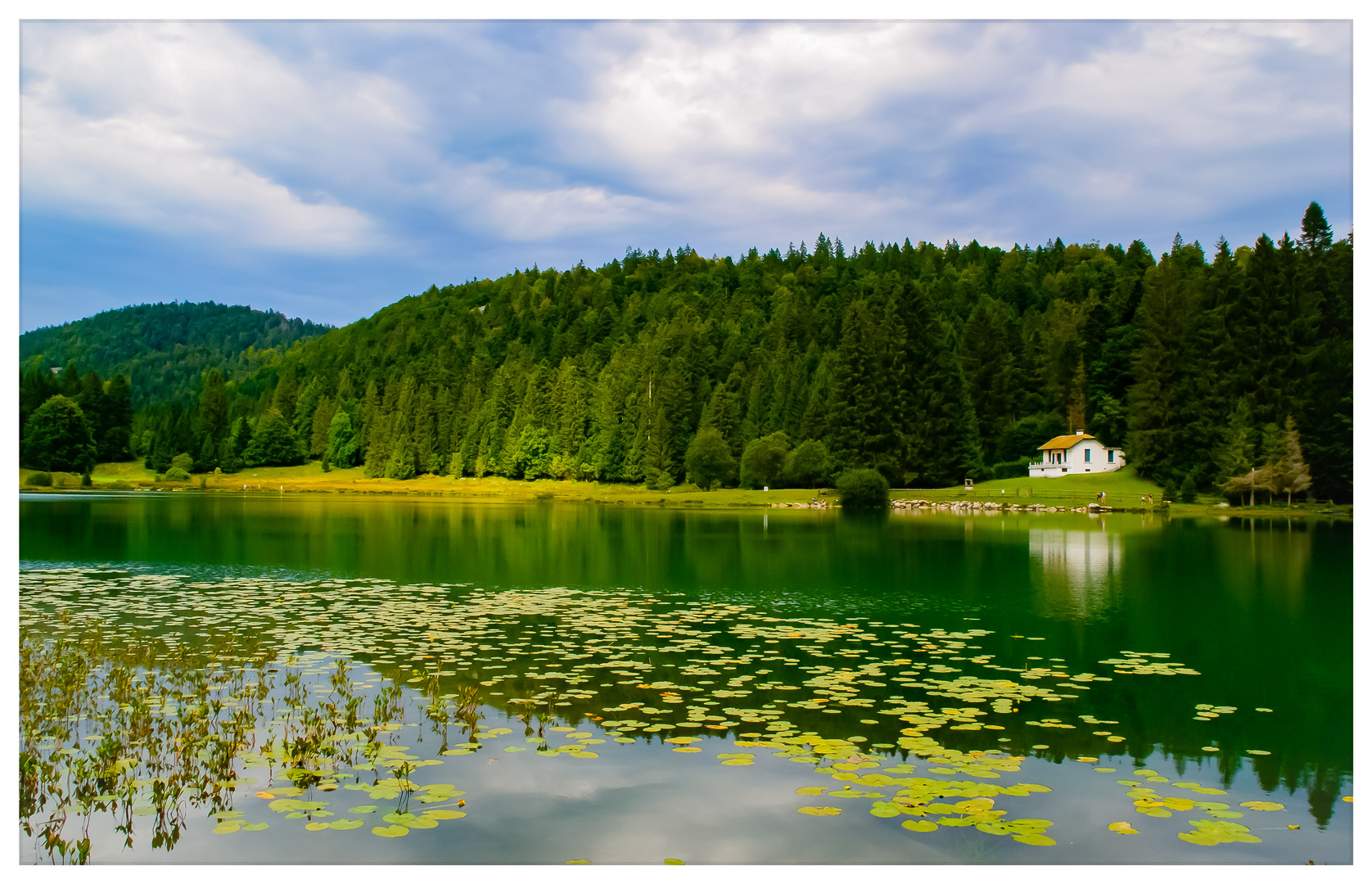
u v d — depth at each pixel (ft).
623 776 26.81
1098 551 99.25
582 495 301.63
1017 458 301.02
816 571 78.69
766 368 381.40
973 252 640.58
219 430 453.17
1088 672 40.19
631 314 587.68
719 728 31.30
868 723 32.04
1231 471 204.33
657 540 112.88
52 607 56.03
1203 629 50.83
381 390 492.13
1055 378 325.42
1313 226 261.44
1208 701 35.47
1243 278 235.81
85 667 38.93
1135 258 473.67
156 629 48.24
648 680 37.91
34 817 24.11
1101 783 26.50
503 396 403.13
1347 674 39.88
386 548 99.40
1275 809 24.80
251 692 35.42
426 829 23.29
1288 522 155.43
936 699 35.32
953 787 25.89
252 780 26.45
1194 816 24.21
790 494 247.09
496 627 49.78
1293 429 203.82
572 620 52.42
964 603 60.13
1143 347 257.55
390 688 35.50
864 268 646.74
